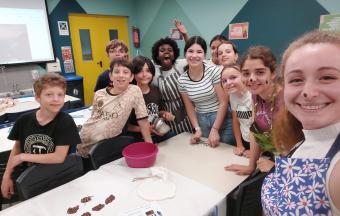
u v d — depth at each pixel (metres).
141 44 5.66
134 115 1.93
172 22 4.92
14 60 4.11
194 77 2.01
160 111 2.13
